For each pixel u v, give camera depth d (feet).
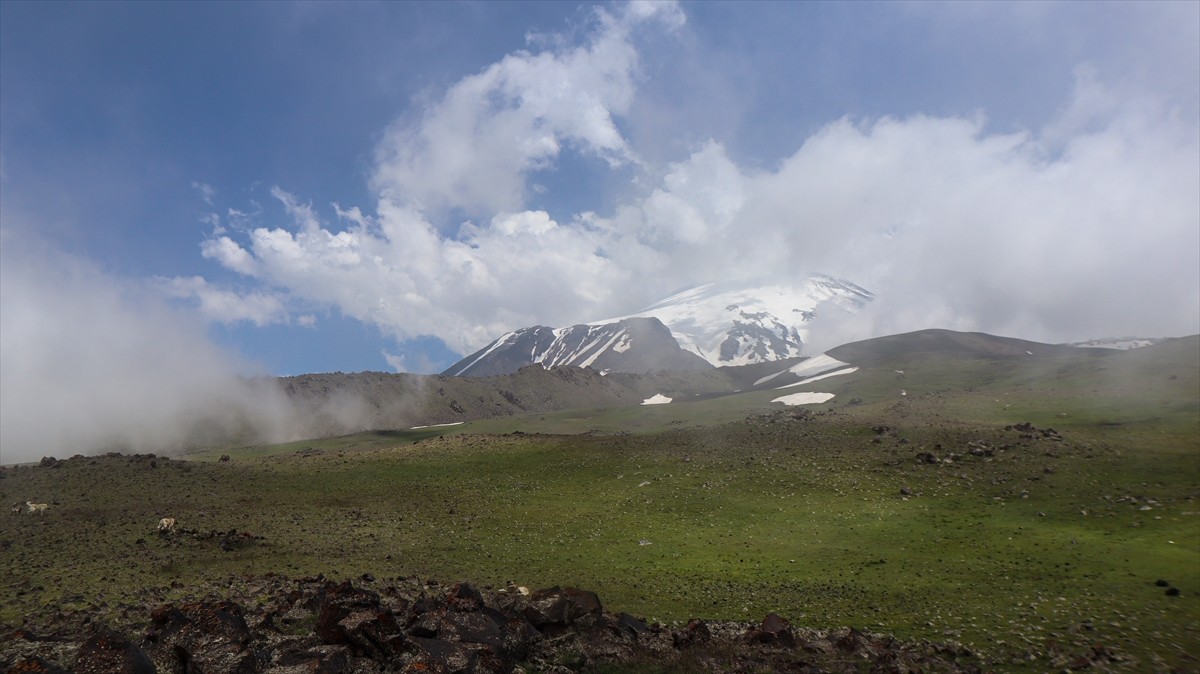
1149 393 265.54
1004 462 195.72
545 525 185.16
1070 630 97.55
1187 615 102.06
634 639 86.02
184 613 69.97
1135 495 162.09
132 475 222.28
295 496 216.33
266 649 66.95
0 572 127.75
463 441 301.63
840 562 143.64
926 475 194.29
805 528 167.84
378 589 106.73
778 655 82.38
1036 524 153.99
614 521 186.39
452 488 229.25
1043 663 84.89
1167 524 143.95
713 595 124.57
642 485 216.95
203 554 147.54
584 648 80.28
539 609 86.07
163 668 62.39
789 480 204.44
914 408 287.07
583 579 136.98
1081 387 296.51
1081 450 197.77
